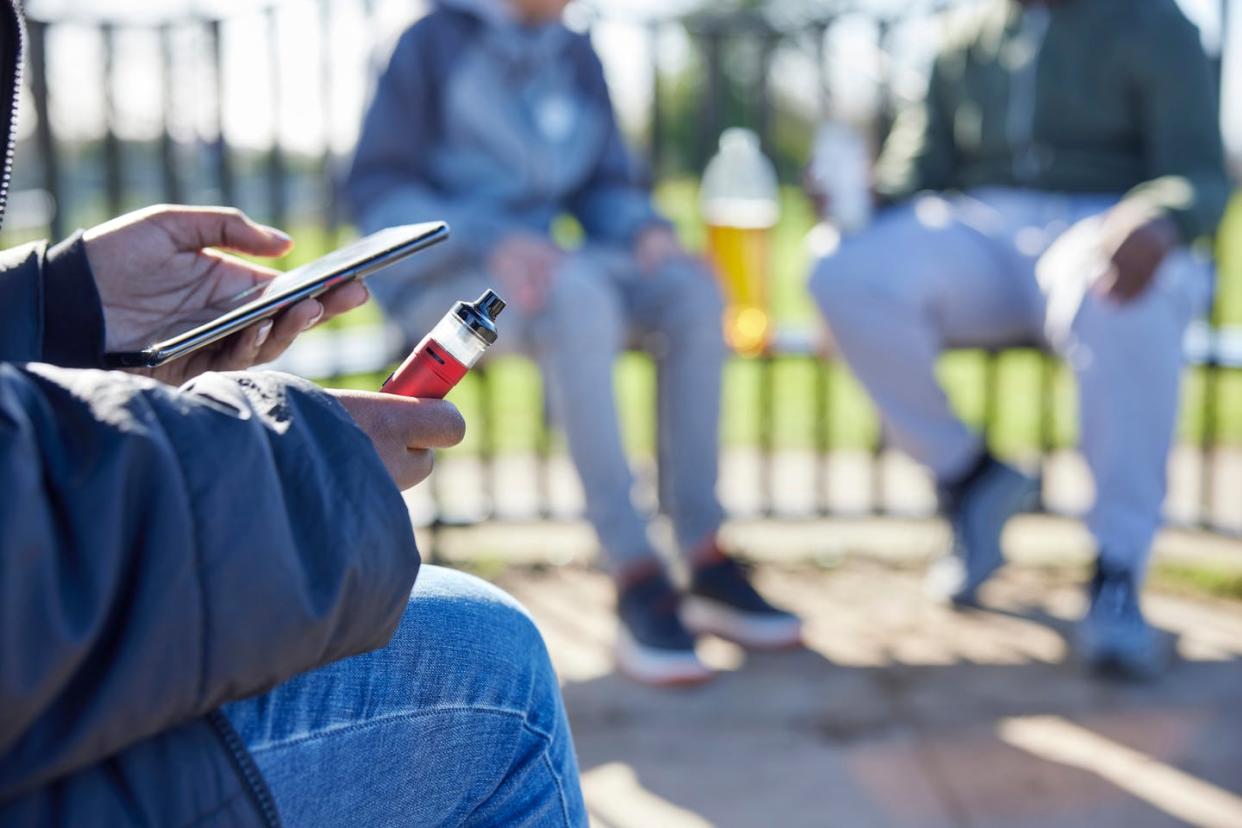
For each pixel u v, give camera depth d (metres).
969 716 2.40
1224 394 5.02
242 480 0.70
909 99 3.45
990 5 3.13
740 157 3.37
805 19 3.60
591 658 2.68
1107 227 2.63
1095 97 2.93
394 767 0.91
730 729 2.36
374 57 2.85
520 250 2.53
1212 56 3.05
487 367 3.27
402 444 0.91
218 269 1.29
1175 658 2.65
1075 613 2.92
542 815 1.00
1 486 0.62
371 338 3.26
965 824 2.01
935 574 3.02
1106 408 2.57
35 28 3.00
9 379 0.68
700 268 2.74
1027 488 2.90
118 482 0.66
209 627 0.68
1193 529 3.17
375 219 2.71
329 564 0.73
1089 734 2.32
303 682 0.87
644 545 2.58
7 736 0.63
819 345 3.14
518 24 2.90
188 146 3.22
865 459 4.15
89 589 0.65
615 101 3.11
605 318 2.52
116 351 1.18
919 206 3.07
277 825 0.76
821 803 2.08
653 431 3.09
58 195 3.08
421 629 0.96
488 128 2.86
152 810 0.72
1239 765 2.19
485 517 3.30
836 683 2.55
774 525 3.58
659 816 2.04
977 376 5.76
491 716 0.98
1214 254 3.09
